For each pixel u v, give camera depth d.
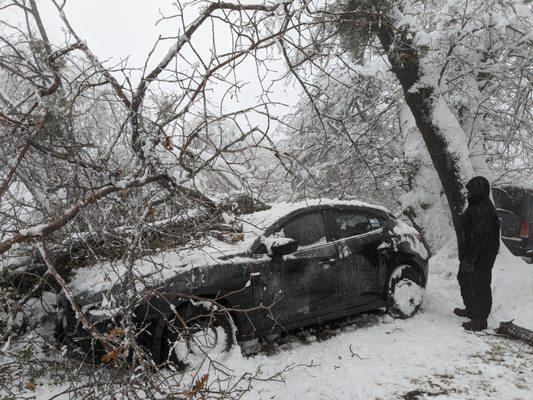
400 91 10.13
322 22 3.28
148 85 3.24
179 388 2.71
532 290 7.15
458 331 5.62
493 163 10.97
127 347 2.47
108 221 3.63
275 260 5.05
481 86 9.80
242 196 5.50
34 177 4.21
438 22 8.81
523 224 9.67
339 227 5.77
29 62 4.15
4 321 4.47
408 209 10.16
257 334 4.89
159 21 3.04
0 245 2.74
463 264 5.66
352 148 10.52
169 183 3.34
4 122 3.29
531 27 8.52
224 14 2.98
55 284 4.89
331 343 5.25
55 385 4.09
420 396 4.01
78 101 5.06
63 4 3.41
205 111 2.99
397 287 6.06
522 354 4.92
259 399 3.96
